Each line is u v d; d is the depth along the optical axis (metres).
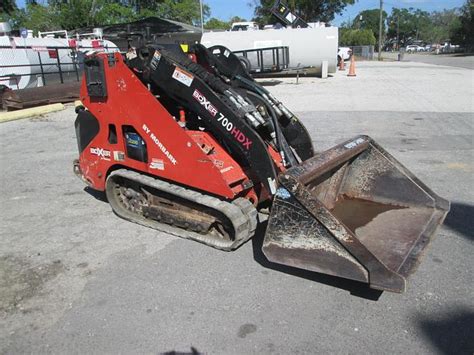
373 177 4.53
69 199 5.64
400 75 21.08
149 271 3.79
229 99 3.88
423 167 6.38
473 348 2.78
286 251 3.35
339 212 4.31
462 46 63.53
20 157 7.83
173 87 4.12
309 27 21.59
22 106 13.17
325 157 3.73
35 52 16.95
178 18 42.81
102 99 4.60
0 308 3.34
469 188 5.50
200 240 4.22
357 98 13.38
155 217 4.59
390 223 4.02
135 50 4.34
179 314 3.20
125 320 3.16
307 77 21.59
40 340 2.98
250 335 2.96
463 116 10.04
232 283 3.57
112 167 4.84
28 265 3.97
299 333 2.96
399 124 9.40
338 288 3.46
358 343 2.85
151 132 4.27
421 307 3.19
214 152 4.14
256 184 4.28
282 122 4.57
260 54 18.31
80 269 3.87
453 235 4.27
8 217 5.10
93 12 38.41
